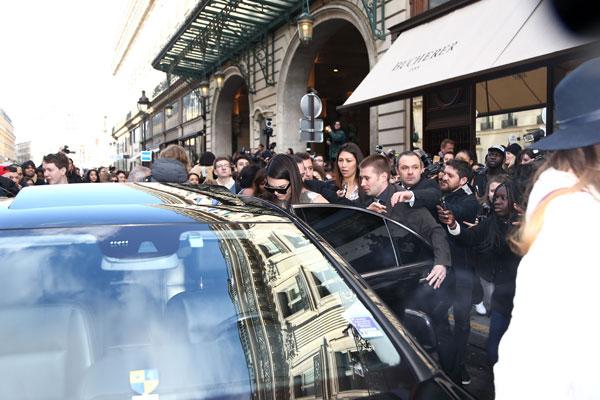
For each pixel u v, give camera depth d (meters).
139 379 1.62
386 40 11.23
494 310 3.03
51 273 1.81
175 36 20.16
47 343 1.67
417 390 1.51
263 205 2.47
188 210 2.21
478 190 6.05
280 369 1.68
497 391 1.03
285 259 2.06
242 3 15.87
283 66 16.78
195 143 30.89
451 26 8.41
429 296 3.54
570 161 1.09
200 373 1.66
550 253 1.01
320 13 14.02
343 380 1.61
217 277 1.98
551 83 7.85
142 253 1.93
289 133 16.98
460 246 3.36
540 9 6.47
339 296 1.91
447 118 10.26
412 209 3.71
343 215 3.69
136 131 62.84
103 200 2.22
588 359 0.95
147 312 1.84
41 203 2.15
